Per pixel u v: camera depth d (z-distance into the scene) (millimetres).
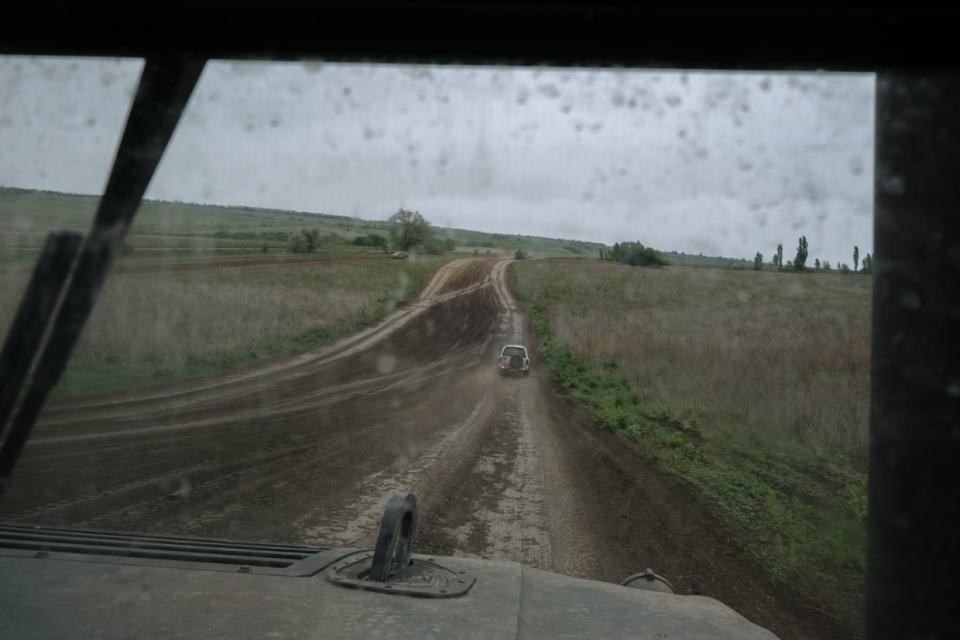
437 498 8195
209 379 18406
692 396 16516
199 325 26453
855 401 13008
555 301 53438
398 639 1771
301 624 1842
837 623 5113
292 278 47406
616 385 20766
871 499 1336
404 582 2199
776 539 7023
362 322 38094
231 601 1983
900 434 1270
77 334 1394
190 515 6969
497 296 56844
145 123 1453
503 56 1722
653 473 9938
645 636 1933
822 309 35719
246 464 9445
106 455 9531
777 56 1607
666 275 69000
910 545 1254
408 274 65750
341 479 8867
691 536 7117
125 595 2010
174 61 1516
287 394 17219
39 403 1380
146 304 28344
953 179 1233
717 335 29562
